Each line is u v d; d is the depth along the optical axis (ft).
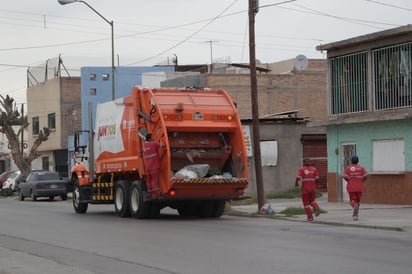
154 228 58.85
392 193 81.66
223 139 69.77
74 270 36.32
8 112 156.66
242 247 44.14
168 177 65.16
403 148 80.18
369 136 84.94
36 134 201.05
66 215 78.54
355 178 63.05
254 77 77.10
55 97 188.65
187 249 43.55
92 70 182.29
